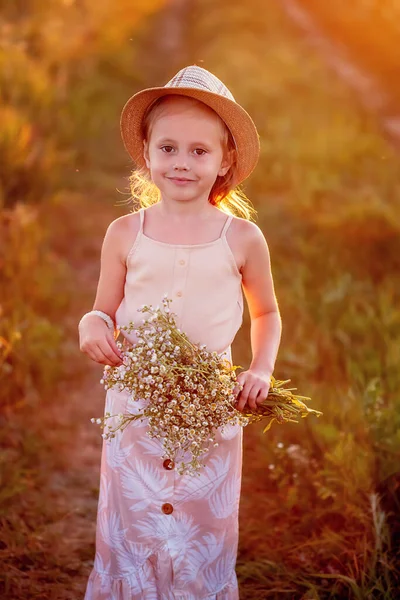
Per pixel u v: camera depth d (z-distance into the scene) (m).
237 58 13.84
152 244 2.32
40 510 3.54
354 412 3.67
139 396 2.23
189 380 2.18
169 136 2.25
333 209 7.26
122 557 2.49
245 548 3.33
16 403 4.31
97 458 4.09
